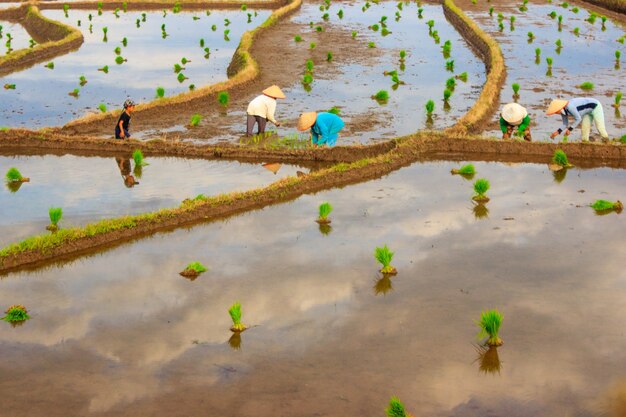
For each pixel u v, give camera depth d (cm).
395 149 1691
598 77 2512
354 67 2781
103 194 1491
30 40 3584
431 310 974
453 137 1755
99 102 2344
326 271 1106
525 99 2209
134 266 1148
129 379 828
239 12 4650
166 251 1205
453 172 1592
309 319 958
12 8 4688
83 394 801
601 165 1636
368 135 1875
